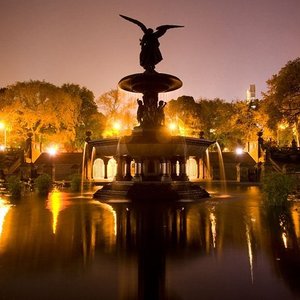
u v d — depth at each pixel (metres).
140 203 12.73
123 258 5.23
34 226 7.91
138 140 15.11
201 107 69.88
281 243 6.20
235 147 67.25
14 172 43.59
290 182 12.02
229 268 4.73
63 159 51.59
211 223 8.29
